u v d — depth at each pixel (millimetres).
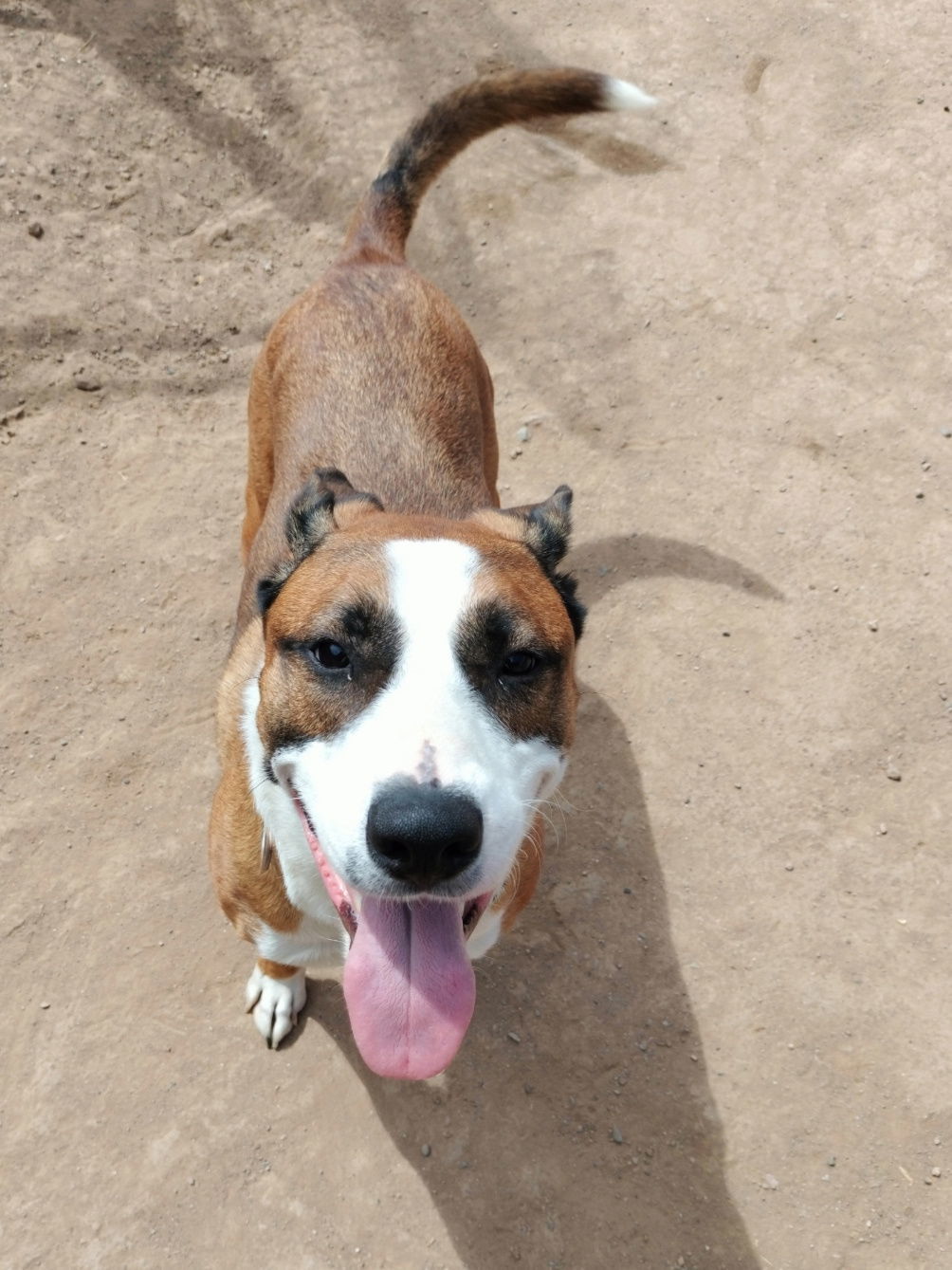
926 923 761
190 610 894
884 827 804
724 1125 678
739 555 948
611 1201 646
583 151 1236
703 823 808
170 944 732
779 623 908
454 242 1158
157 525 941
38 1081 672
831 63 1296
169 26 1271
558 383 1062
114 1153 648
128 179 1155
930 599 916
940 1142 671
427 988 485
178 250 1121
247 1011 706
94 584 900
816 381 1058
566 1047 705
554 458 1013
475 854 422
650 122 1255
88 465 972
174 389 1031
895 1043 710
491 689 461
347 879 434
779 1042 712
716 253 1153
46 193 1127
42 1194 634
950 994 731
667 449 1019
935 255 1139
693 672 881
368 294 781
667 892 776
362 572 468
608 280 1136
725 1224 642
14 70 1199
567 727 506
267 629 521
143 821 784
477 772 423
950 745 841
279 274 1119
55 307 1050
